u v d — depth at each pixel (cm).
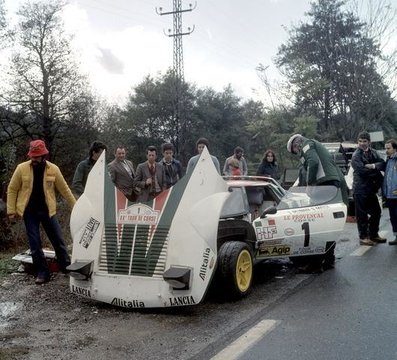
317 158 774
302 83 3186
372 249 885
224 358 418
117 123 3959
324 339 457
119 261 553
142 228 555
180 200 556
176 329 493
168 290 523
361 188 925
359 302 570
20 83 3116
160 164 864
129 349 444
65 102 3212
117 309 562
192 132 4772
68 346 454
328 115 3566
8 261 797
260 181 767
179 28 4134
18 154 2889
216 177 583
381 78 3416
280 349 436
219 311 549
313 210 724
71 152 3216
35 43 3120
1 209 935
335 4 3931
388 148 923
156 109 4609
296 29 4047
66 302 593
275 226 675
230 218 636
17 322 524
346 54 3584
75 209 613
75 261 580
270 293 620
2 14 2984
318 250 725
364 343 445
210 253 538
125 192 830
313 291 625
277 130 3130
